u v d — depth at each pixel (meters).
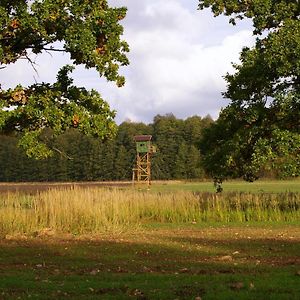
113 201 23.48
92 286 9.51
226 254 14.41
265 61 23.03
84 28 18.17
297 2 24.83
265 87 24.69
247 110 24.69
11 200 22.73
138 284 9.61
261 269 11.52
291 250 15.10
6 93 18.80
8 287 9.56
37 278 10.57
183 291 8.88
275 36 22.73
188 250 15.30
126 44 19.52
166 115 127.00
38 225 20.56
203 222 24.20
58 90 19.75
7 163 106.88
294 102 23.50
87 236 19.08
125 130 115.12
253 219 24.69
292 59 22.27
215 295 8.51
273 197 26.33
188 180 100.75
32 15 18.11
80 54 19.05
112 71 19.17
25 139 18.52
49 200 21.70
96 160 108.56
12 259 13.84
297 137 23.02
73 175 107.81
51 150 19.61
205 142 27.66
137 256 14.19
